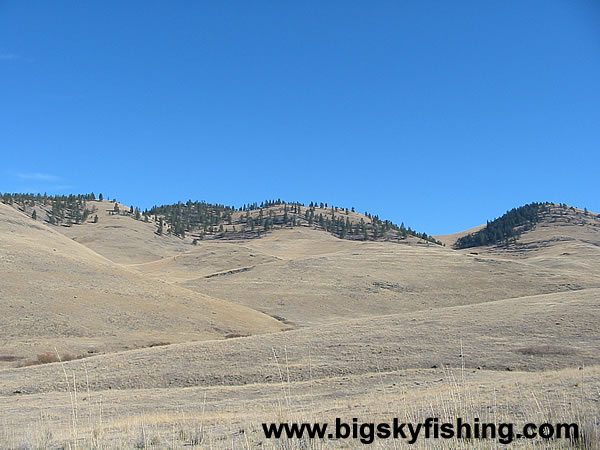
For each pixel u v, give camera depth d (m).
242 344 41.00
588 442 10.42
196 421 18.92
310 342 40.75
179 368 35.41
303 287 105.94
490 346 36.75
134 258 193.25
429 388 24.95
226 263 151.25
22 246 83.31
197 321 70.88
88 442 14.08
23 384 33.31
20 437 15.91
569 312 43.84
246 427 15.80
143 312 69.75
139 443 14.49
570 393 17.06
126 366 36.56
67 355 48.84
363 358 35.75
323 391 27.72
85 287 73.50
